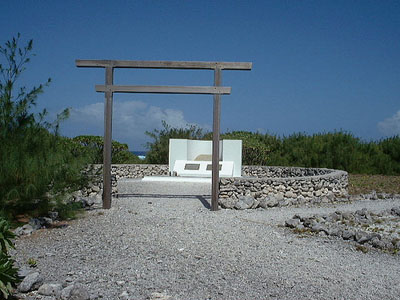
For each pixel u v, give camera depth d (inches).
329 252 216.7
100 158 641.0
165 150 761.0
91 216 299.9
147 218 295.9
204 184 528.1
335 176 452.1
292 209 354.9
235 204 353.1
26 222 263.0
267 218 306.5
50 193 268.7
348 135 836.6
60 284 147.7
